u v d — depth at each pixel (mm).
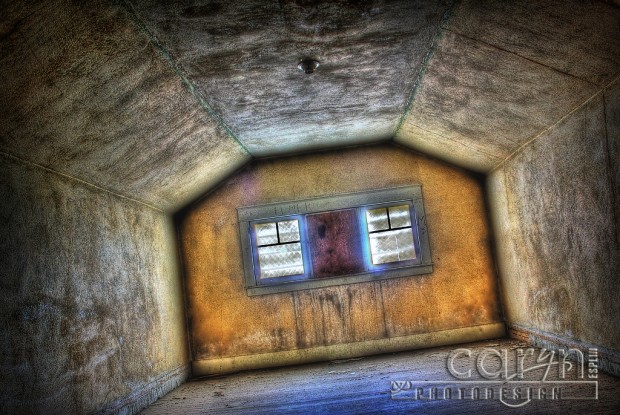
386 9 3611
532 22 3445
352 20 3746
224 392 6039
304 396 5254
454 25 3832
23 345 3520
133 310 5672
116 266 5367
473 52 4145
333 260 7656
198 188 7387
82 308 4484
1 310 3311
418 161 7746
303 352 7570
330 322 7605
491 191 7348
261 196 7777
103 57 3393
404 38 4137
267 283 7652
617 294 4305
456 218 7668
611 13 3062
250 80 4703
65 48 3074
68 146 4098
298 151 7730
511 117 5184
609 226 4281
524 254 6414
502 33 3699
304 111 5883
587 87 4066
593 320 4828
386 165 7777
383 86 5312
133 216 6055
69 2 2777
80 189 4738
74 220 4535
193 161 6289
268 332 7613
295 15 3580
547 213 5520
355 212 7703
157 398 5988
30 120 3449
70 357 4156
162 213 7199
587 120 4340
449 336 7539
